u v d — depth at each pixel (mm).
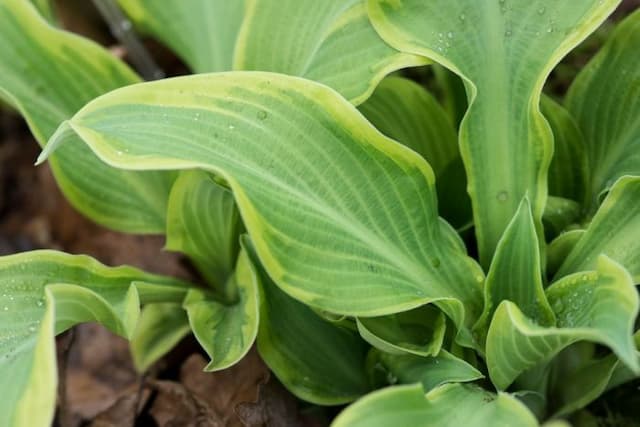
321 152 734
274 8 785
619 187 751
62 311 729
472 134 773
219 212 818
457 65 768
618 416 815
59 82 839
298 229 721
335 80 767
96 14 1054
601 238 766
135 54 983
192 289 817
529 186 776
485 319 766
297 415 814
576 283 750
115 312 739
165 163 691
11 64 830
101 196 852
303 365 791
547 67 754
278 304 789
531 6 768
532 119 762
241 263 802
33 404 681
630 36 801
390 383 784
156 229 859
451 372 743
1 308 738
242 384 826
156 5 878
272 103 728
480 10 771
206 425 833
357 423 682
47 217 1062
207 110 720
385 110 824
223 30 856
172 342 845
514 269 752
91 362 951
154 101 715
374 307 731
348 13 774
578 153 824
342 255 732
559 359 803
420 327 784
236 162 714
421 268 758
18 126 1100
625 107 813
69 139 841
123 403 870
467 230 864
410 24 768
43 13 885
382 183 746
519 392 767
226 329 779
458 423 713
